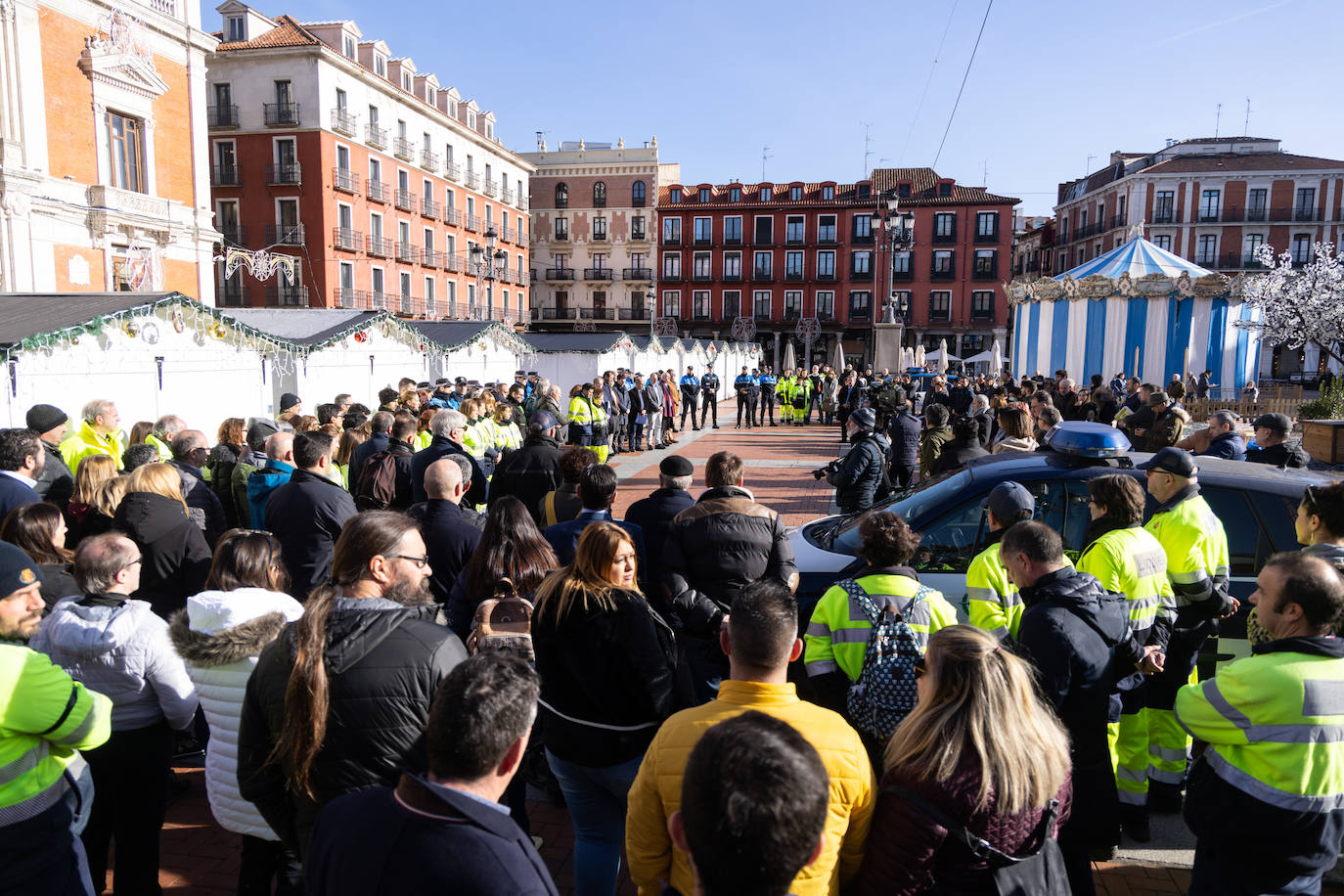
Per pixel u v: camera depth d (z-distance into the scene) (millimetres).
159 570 4109
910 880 1960
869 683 2975
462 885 1554
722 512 4000
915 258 63656
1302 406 19031
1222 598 3850
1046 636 2816
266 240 39812
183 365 11648
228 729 2760
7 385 8945
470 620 3807
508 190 58812
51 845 2424
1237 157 54719
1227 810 2482
